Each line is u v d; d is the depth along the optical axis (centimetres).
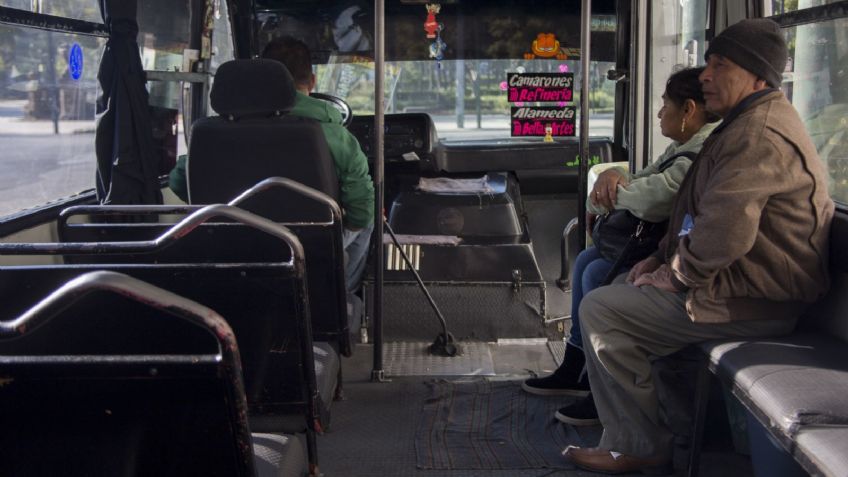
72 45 339
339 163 331
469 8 441
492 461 289
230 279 207
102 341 193
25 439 143
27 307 198
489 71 450
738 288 249
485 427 319
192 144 312
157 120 410
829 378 215
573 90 456
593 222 355
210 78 455
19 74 298
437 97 453
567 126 461
